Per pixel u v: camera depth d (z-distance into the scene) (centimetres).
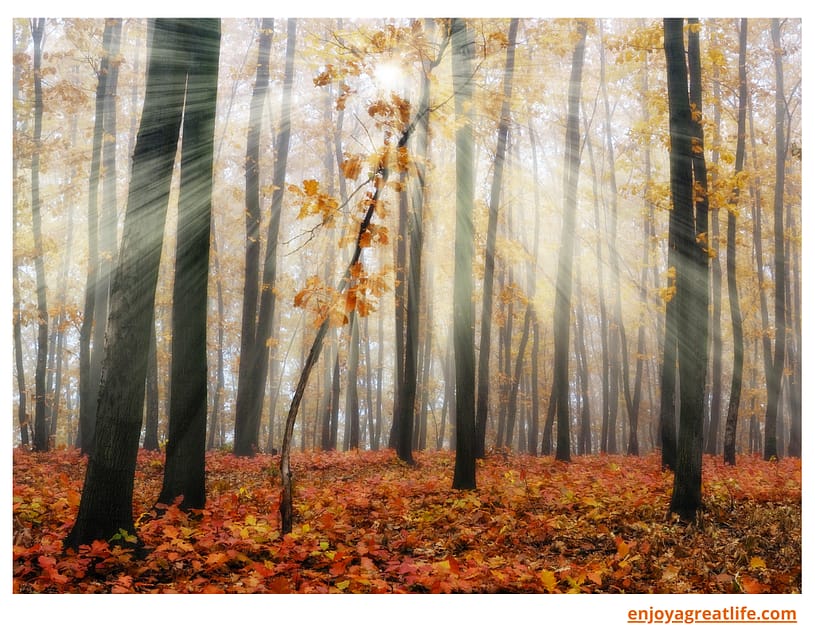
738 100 1997
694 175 958
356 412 2448
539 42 1468
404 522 741
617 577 568
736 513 838
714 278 2027
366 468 1371
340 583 493
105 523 558
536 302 2312
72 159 1653
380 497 918
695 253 839
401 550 635
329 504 817
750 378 3222
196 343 781
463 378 1027
